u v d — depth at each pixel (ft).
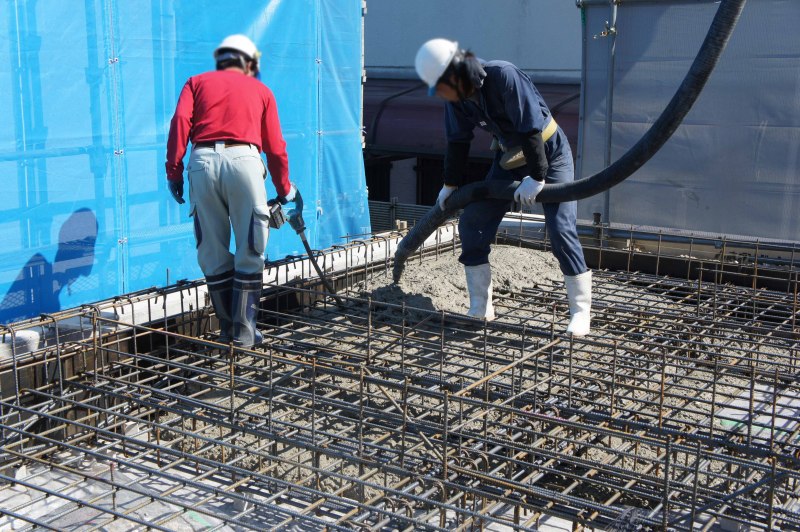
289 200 17.95
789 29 21.98
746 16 22.38
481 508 12.07
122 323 15.76
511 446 12.73
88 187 18.74
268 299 20.26
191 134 16.49
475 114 16.26
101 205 19.04
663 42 23.52
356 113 25.77
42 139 17.71
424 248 24.99
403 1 49.11
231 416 14.15
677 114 14.23
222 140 16.14
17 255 17.52
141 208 19.98
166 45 20.03
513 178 17.04
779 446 13.99
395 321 19.97
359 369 14.42
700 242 23.95
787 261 22.62
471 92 15.42
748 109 22.85
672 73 23.62
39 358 15.47
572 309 17.17
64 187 18.25
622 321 19.89
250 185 16.15
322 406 15.70
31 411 13.76
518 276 22.85
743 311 20.90
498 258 23.81
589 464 12.29
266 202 16.62
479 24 47.09
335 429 14.93
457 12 47.60
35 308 17.98
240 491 13.19
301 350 17.81
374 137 42.98
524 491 11.46
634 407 15.66
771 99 22.52
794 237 22.86
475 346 18.37
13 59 17.03
